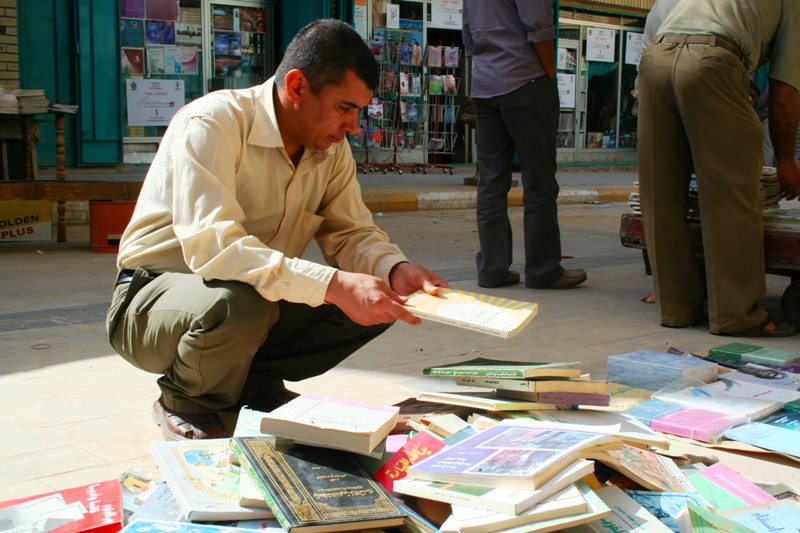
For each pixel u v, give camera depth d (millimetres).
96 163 12070
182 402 2547
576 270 5691
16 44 11250
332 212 2850
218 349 2350
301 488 1855
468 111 11984
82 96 11781
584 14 16953
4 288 5375
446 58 14930
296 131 2525
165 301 2414
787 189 4398
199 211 2355
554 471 1870
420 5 14680
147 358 2529
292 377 2920
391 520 1805
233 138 2463
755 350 3850
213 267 2309
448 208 11320
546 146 5352
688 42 4207
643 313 4879
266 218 2631
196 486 1948
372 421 2053
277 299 2320
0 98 7434
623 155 18016
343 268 2828
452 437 2201
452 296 2438
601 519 1888
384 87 14492
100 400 3180
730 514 1979
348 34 2410
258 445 2023
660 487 2127
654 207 4484
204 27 12914
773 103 4309
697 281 4539
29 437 2791
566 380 2402
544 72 5227
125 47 12266
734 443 2809
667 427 2906
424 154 15367
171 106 12711
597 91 17500
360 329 2840
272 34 13578
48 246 7312
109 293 5262
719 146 4160
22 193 6949
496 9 5219
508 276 5703
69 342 4023
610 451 2135
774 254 4445
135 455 2656
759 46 4223
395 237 8266
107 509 2020
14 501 2070
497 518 1750
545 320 4652
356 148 14445
